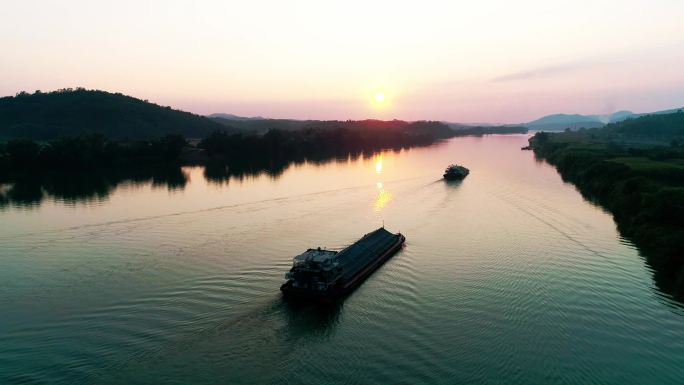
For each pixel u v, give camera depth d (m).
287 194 103.38
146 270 53.84
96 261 57.06
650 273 55.19
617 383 34.09
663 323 43.16
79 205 90.25
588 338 40.28
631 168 103.88
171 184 118.94
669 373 35.44
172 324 40.28
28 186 115.06
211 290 47.97
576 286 51.38
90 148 147.25
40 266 55.22
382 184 118.56
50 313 42.66
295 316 42.12
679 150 157.25
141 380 32.00
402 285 51.22
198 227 73.69
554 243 67.31
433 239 69.38
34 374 32.78
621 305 46.75
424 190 110.50
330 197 100.62
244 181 124.25
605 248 64.75
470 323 42.31
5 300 45.66
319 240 67.44
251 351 36.12
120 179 127.94
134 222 76.31
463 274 54.75
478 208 91.12
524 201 98.00
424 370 34.59
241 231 71.44
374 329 40.69
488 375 34.34
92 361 34.38
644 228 67.69
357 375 33.53
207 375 32.69
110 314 42.38
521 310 45.28
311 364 34.62
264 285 49.41
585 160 128.38
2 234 68.50
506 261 59.34
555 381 34.06
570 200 99.19
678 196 67.88
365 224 77.69
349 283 49.28
